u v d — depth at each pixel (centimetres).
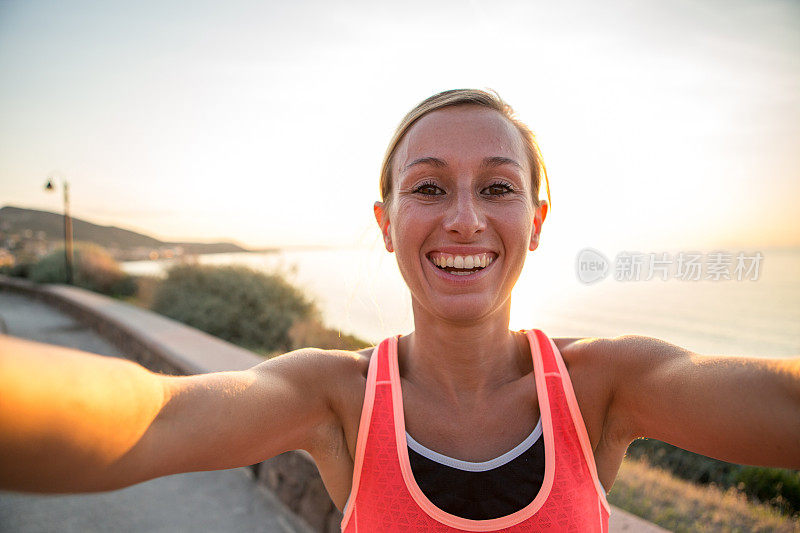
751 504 371
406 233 108
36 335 1067
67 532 318
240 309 1167
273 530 320
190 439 85
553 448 98
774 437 79
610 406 107
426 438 102
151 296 1283
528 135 127
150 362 647
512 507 93
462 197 105
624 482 361
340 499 113
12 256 2745
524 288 163
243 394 95
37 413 61
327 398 110
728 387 84
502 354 110
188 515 338
